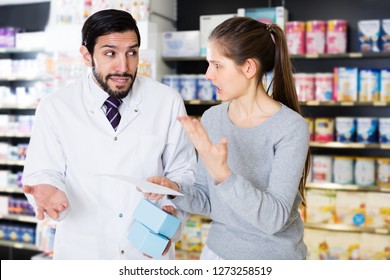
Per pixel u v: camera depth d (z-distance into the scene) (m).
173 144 2.15
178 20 4.65
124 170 2.07
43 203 1.86
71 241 2.09
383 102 3.75
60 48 4.34
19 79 4.84
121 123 2.08
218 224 1.63
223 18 4.08
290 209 1.42
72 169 2.07
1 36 4.96
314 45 3.90
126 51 1.92
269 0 4.37
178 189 1.67
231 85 1.50
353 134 3.89
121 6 4.07
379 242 3.84
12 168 5.26
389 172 3.83
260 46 1.51
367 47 3.86
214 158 1.33
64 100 2.10
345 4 4.16
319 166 3.95
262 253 1.54
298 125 1.48
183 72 4.60
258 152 1.53
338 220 3.95
